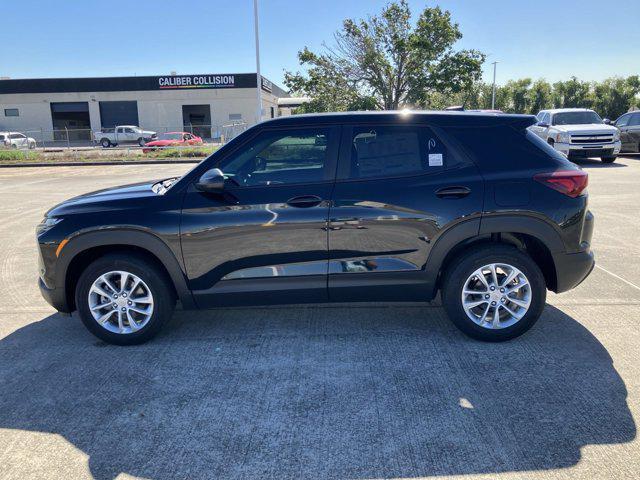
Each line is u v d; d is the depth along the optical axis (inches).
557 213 152.3
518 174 153.5
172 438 117.0
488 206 151.9
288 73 995.9
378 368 146.9
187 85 1860.2
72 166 989.2
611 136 653.3
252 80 1861.5
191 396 134.3
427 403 128.6
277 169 157.6
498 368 145.3
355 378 141.6
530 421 120.3
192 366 150.5
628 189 453.1
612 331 168.4
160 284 159.8
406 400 130.2
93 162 1022.4
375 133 157.4
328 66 976.3
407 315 185.3
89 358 156.9
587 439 113.3
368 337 167.6
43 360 156.0
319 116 160.1
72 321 188.1
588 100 2003.0
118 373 147.0
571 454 108.6
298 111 1084.5
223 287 159.0
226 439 116.2
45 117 1871.3
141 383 141.3
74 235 157.2
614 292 205.8
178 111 1884.8
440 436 115.5
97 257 167.8
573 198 153.4
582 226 155.6
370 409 126.6
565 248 154.9
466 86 966.4
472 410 125.1
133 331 162.7
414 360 151.2
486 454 109.2
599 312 185.0
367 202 153.2
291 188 155.3
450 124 157.3
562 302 195.9
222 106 1883.6
